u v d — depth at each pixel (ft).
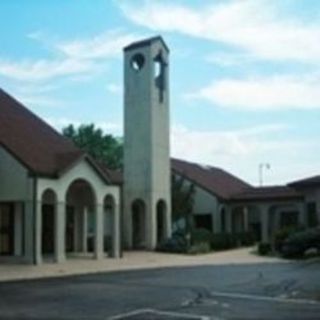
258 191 179.32
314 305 55.67
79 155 106.73
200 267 97.09
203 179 181.16
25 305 54.54
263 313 51.06
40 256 98.58
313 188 139.13
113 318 48.32
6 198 100.53
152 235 140.26
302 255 118.52
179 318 48.60
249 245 164.96
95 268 92.27
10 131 107.04
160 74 147.43
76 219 121.19
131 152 144.56
